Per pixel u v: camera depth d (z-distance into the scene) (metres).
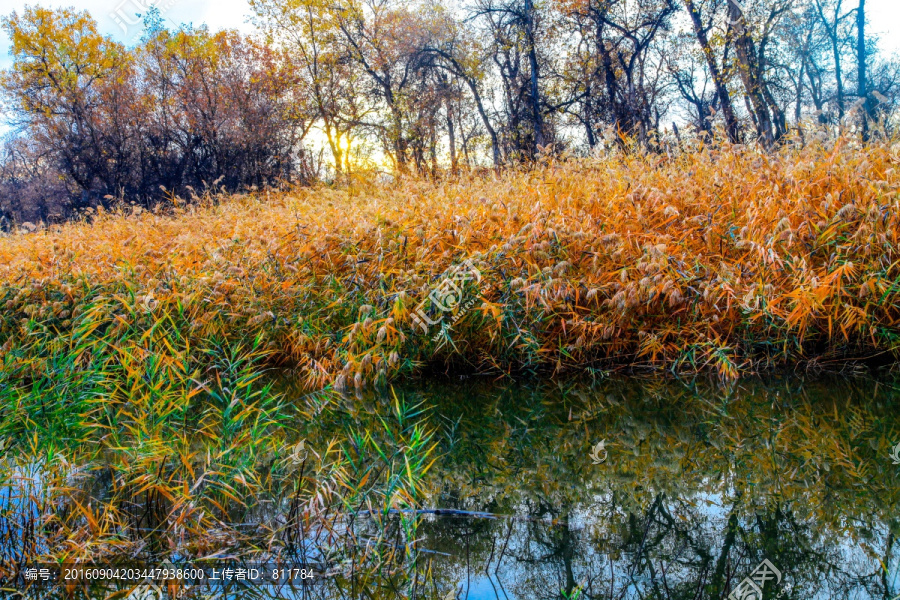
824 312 3.88
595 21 14.86
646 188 4.89
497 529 2.19
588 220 4.66
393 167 11.92
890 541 2.00
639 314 4.23
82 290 4.89
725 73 12.34
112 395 3.35
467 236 4.70
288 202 8.72
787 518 2.19
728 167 5.41
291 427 3.31
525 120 15.84
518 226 4.90
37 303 4.94
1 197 23.39
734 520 2.20
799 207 4.25
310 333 4.45
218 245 5.70
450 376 4.32
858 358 3.92
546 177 6.21
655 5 14.55
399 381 4.24
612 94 15.10
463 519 2.28
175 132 19.91
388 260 4.81
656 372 4.13
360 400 3.83
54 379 3.39
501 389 3.98
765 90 13.05
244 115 19.16
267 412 3.08
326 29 18.70
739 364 4.05
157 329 4.23
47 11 18.27
